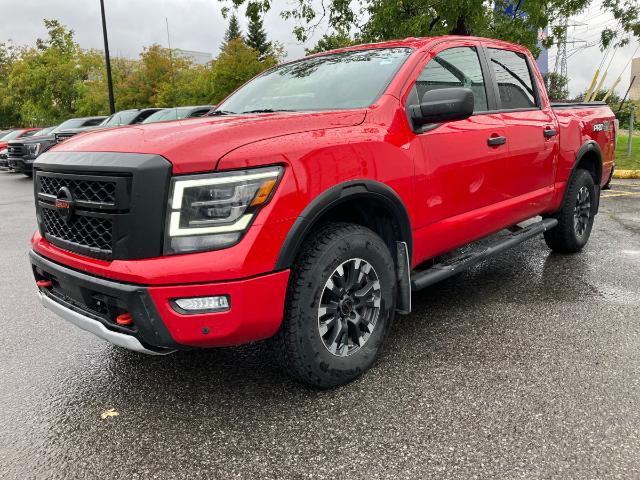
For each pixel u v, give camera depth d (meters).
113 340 2.52
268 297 2.43
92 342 3.63
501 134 3.86
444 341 3.39
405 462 2.21
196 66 38.94
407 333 3.54
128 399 2.85
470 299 4.17
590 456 2.21
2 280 5.21
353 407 2.65
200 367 3.18
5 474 2.25
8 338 3.72
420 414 2.56
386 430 2.45
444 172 3.35
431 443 2.33
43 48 39.19
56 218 2.76
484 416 2.52
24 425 2.62
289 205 2.46
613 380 2.82
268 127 2.62
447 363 3.08
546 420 2.47
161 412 2.70
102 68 37.59
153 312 2.33
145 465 2.28
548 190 4.61
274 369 3.11
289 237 2.46
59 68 36.53
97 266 2.45
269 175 2.41
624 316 3.71
